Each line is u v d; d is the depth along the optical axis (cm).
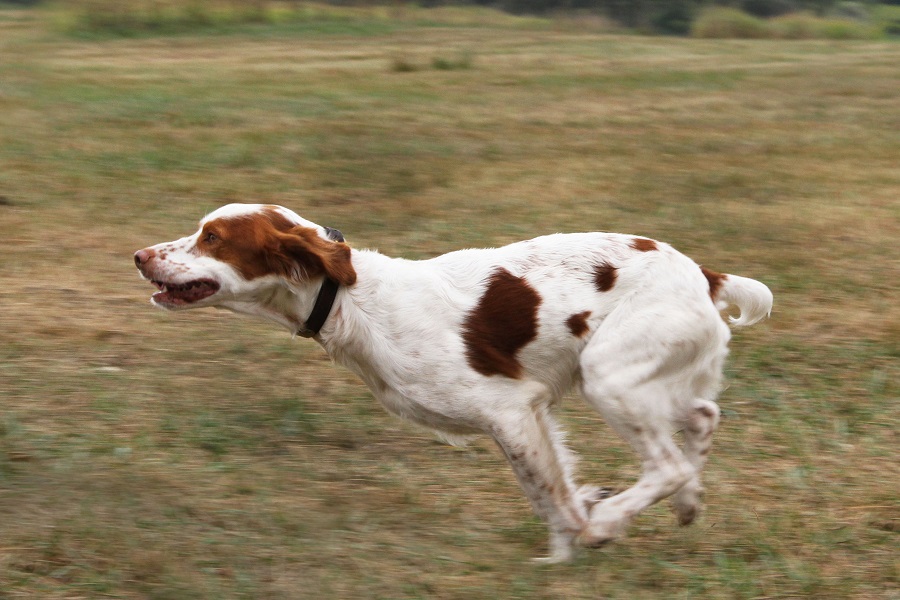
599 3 4331
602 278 560
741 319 598
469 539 573
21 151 1379
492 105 1877
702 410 579
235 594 498
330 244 560
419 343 549
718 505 619
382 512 600
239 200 1208
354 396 758
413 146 1495
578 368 567
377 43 3025
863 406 746
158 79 2094
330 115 1722
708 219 1164
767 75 2339
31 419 690
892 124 1748
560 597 515
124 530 549
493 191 1262
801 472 655
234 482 622
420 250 1041
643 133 1648
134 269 984
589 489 597
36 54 2536
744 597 521
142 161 1352
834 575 541
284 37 3194
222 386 758
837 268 1017
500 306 554
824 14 4766
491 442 703
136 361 793
